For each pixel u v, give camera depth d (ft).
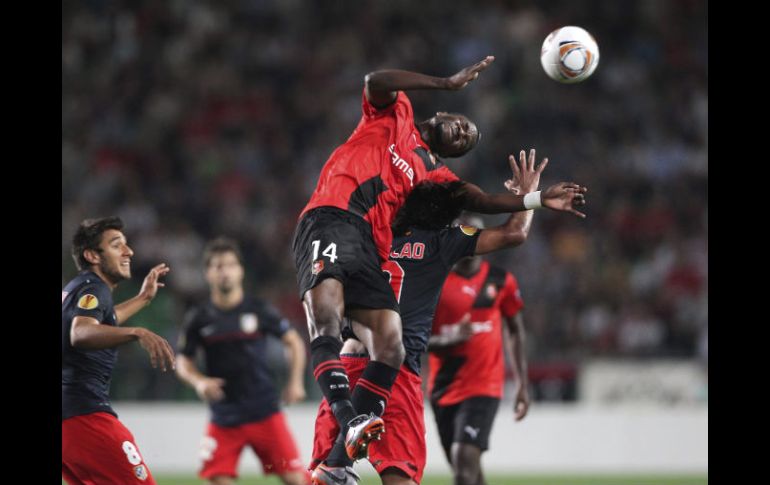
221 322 108.99
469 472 92.12
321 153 254.06
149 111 259.39
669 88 270.67
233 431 107.86
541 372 174.50
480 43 276.62
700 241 227.81
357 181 67.87
